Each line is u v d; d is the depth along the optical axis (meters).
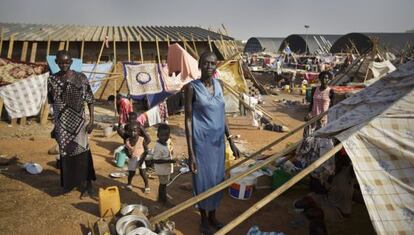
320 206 5.05
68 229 4.59
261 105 16.92
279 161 6.48
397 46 40.22
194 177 4.46
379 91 5.02
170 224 4.47
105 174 6.74
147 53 16.22
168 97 11.87
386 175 3.38
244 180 5.65
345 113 4.89
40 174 6.57
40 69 11.36
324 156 3.63
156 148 5.33
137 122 5.79
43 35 15.05
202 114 4.27
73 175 5.39
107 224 4.45
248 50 55.00
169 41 15.84
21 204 5.23
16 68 11.09
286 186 3.68
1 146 8.42
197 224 4.88
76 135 5.28
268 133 11.00
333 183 5.14
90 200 5.45
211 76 4.24
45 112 11.29
